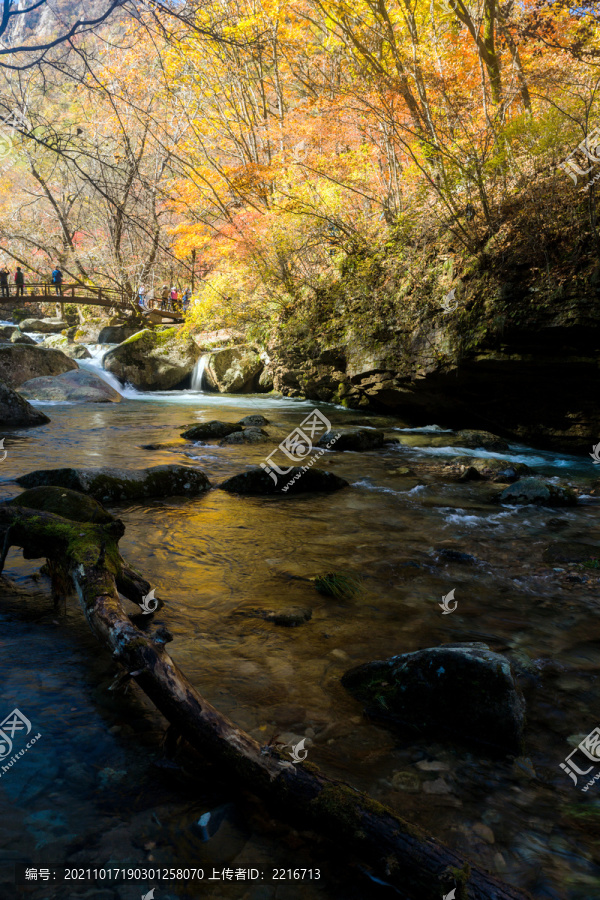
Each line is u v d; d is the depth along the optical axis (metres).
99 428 9.96
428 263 10.74
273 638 2.81
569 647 2.80
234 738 1.81
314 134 13.48
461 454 8.73
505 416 10.20
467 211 9.87
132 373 18.28
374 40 11.23
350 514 5.21
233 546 4.20
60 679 2.39
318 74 16.50
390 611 3.16
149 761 1.92
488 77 10.84
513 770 1.95
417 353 10.62
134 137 12.02
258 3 13.43
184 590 3.38
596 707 2.32
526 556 4.16
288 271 15.41
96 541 2.83
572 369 8.54
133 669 1.96
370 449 9.09
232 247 15.95
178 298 26.36
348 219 13.73
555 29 9.16
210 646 2.71
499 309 8.91
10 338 21.89
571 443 9.23
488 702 2.14
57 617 2.97
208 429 9.29
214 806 1.73
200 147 17.64
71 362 15.98
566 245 8.25
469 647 2.46
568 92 9.18
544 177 8.95
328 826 1.59
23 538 2.95
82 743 2.00
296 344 14.55
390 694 2.28
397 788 1.84
